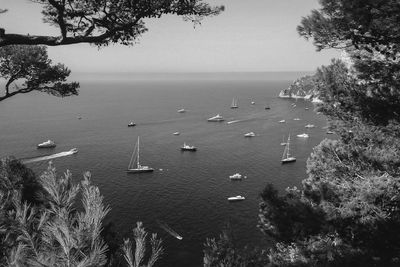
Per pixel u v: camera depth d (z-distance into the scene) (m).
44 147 96.94
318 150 15.77
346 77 12.49
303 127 130.50
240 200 59.62
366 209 11.79
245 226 49.47
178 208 56.16
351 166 14.25
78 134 117.62
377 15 8.23
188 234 47.66
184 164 81.56
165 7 8.91
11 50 13.23
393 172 12.66
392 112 11.34
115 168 77.44
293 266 12.34
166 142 106.19
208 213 54.34
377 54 10.99
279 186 67.19
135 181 69.06
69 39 8.55
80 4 8.88
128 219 51.62
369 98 11.72
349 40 9.77
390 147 12.76
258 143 103.88
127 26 8.92
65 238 3.05
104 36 8.88
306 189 14.69
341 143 15.07
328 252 11.80
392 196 12.05
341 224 12.34
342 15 8.80
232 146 100.12
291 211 13.02
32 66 13.59
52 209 3.33
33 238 3.24
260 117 159.38
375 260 11.88
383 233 11.55
